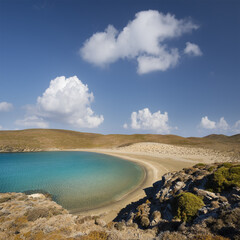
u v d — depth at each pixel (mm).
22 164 54562
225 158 51625
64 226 11984
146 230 10719
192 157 57875
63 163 56312
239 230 6512
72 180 33906
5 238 10078
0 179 34781
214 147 79812
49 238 9820
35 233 10672
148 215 13883
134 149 92375
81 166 50188
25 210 15305
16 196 22844
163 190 18391
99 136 174000
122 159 65188
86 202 22516
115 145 128000
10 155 82250
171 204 12570
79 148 120875
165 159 57625
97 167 48344
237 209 7891
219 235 6848
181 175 20172
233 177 12914
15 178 35656
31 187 29328
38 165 52625
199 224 8273
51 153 92250
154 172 39906
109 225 12258
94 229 11586
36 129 178500
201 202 11180
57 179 34719
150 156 66812
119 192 26594
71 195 25250
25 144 115500
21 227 11703
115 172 41438
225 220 7562
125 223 13344
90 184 31047
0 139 121688
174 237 7770
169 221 10906
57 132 172375
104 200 23203
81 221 13711
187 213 10414
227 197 11219
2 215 13914
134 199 23188
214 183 13484
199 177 16672
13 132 152250
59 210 17625
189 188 15812
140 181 32906
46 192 26734
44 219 13578
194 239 7027
